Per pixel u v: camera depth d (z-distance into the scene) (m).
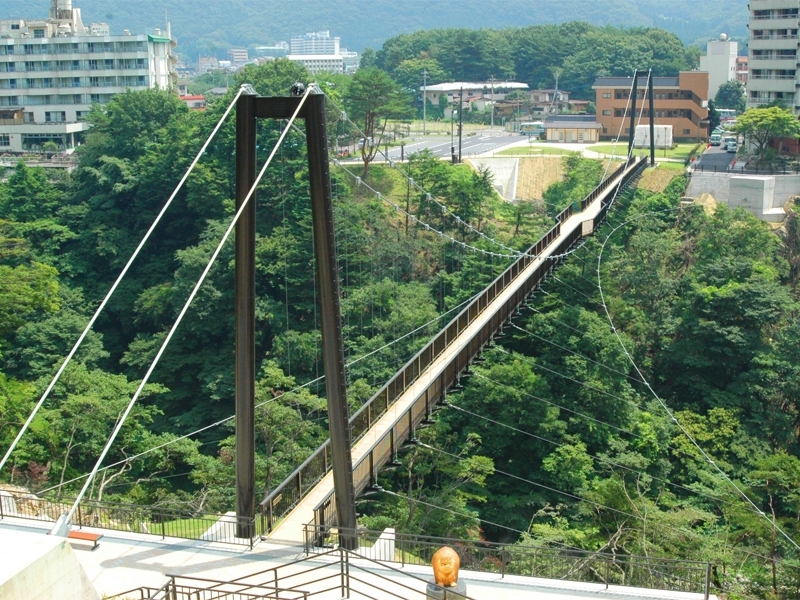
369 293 54.62
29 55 117.81
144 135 80.81
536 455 43.12
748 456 45.91
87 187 76.75
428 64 161.25
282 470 35.50
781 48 98.75
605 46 166.62
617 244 69.56
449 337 36.31
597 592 18.66
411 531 32.88
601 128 120.19
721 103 151.62
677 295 58.56
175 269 69.44
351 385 43.38
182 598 17.61
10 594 13.76
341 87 98.69
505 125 140.25
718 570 31.77
